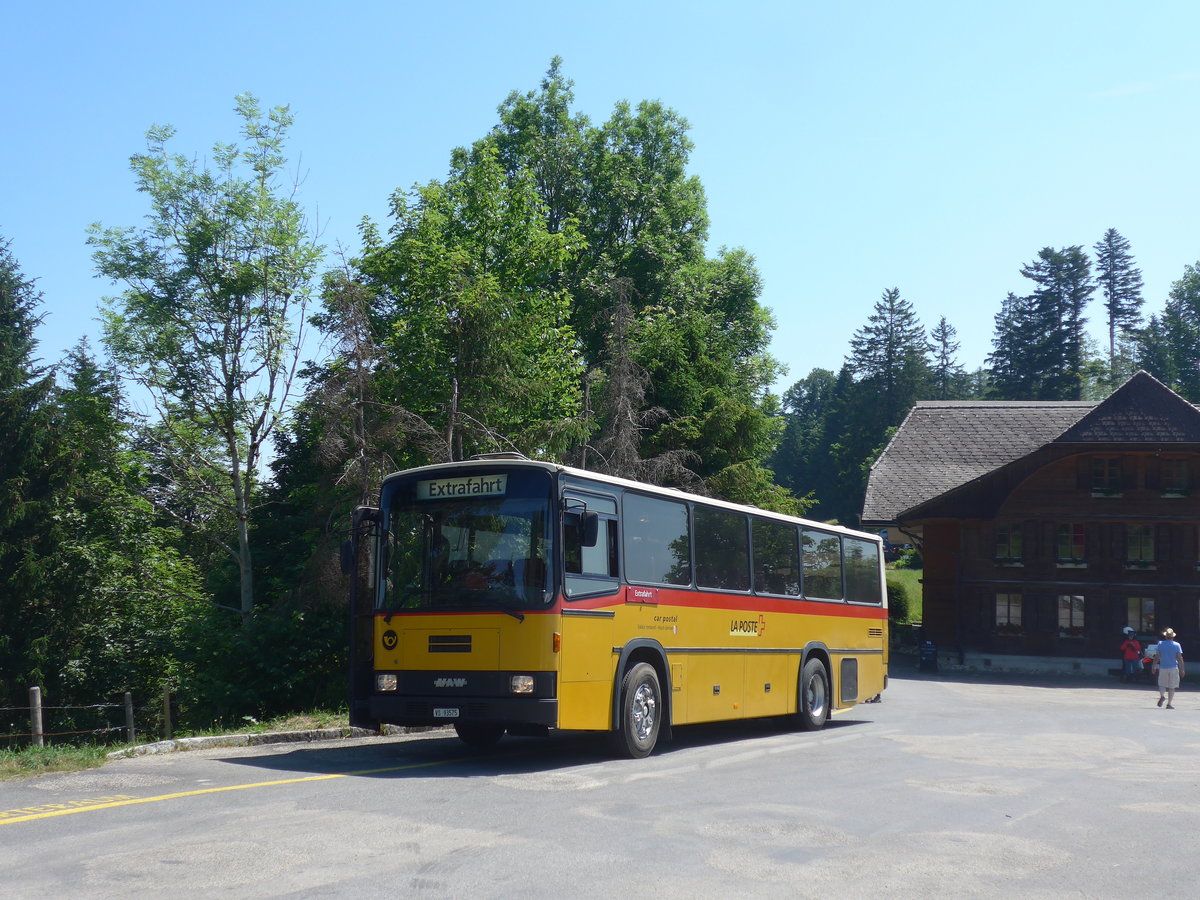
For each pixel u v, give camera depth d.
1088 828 8.89
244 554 28.95
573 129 45.00
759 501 35.03
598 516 12.66
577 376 32.59
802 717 17.44
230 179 28.67
